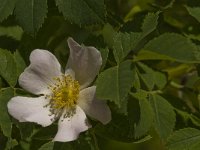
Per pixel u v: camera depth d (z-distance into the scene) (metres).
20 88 0.34
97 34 0.36
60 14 0.36
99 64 0.33
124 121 0.33
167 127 0.33
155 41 0.32
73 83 0.34
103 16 0.32
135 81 0.33
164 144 0.33
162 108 0.33
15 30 0.36
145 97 0.32
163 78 0.35
